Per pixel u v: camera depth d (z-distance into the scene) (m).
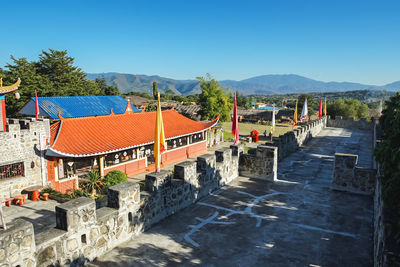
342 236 9.20
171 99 102.31
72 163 19.41
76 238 7.25
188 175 11.55
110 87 65.56
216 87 49.31
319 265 7.63
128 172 22.89
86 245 7.53
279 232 9.46
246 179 15.45
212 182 13.35
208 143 36.56
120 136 22.22
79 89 44.53
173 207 10.86
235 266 7.59
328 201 12.23
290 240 8.95
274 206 11.67
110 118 23.97
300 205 11.78
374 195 12.35
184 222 10.20
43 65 45.16
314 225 9.96
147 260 7.81
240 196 12.81
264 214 10.88
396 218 6.50
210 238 9.05
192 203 11.94
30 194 16.69
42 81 38.09
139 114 27.19
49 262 6.69
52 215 14.38
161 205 10.22
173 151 28.30
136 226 9.13
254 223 10.11
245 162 15.87
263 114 73.88
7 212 14.73
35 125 17.33
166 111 30.78
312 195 12.98
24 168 16.94
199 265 7.62
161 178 10.12
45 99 28.41
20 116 33.41
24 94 34.72
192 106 63.22
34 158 17.38
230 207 11.56
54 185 18.42
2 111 17.38
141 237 9.09
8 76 36.75
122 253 8.14
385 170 7.21
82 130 20.73
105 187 17.67
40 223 13.42
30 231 6.22
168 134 25.95
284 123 71.69
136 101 68.44
